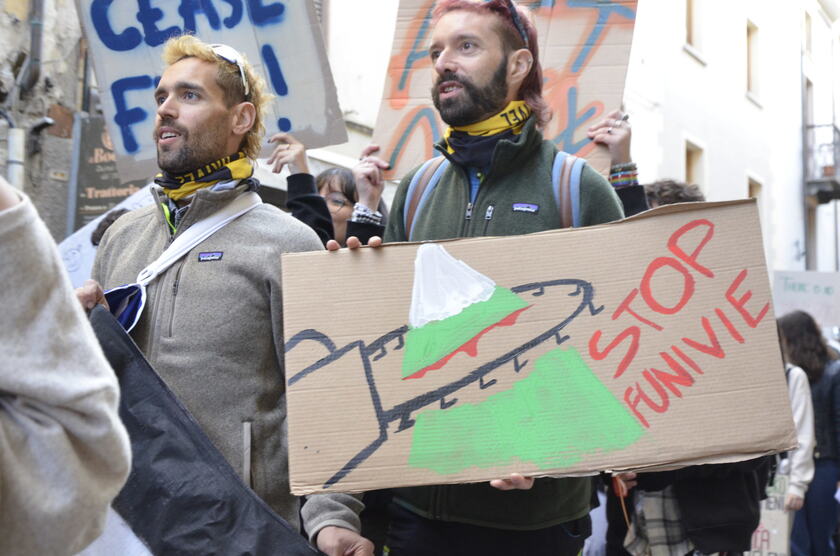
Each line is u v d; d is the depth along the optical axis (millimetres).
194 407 2555
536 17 3707
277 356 2656
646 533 3766
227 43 3828
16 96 6703
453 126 2791
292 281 2346
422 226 2852
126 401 2359
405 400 2250
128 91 3918
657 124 14781
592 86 3611
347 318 2314
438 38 2797
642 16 14352
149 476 2279
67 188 7117
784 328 6164
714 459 2191
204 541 2227
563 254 2350
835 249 25484
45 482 1385
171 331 2613
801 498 5660
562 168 2715
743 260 2311
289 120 3777
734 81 18016
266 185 8445
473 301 2322
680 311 2287
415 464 2207
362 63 9875
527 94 2805
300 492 2191
